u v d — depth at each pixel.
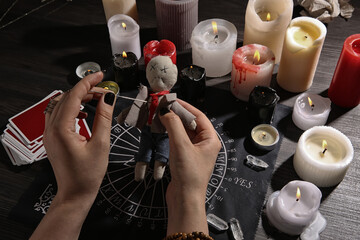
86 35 1.28
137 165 0.90
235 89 1.10
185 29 1.18
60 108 0.73
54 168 0.74
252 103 1.00
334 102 1.08
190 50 1.24
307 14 1.26
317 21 1.07
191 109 0.87
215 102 1.10
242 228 0.87
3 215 0.91
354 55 0.95
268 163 0.97
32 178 0.97
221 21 1.15
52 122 0.73
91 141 0.73
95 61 1.21
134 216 0.89
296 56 1.02
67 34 1.28
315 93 1.11
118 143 1.02
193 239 0.65
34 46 1.25
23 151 0.97
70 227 0.70
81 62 1.21
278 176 0.96
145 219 0.89
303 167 0.93
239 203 0.91
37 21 1.32
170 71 0.84
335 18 1.27
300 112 1.01
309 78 1.08
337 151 0.94
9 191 0.95
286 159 0.99
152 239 0.86
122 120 0.87
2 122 1.08
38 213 0.91
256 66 1.03
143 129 0.90
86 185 0.72
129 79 1.10
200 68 1.05
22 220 0.90
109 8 1.22
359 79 0.99
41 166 0.98
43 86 1.15
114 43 1.16
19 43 1.26
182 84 1.06
